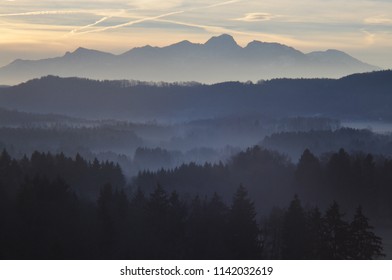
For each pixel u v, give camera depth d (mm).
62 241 191375
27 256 186875
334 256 194250
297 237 199875
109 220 198875
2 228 193250
